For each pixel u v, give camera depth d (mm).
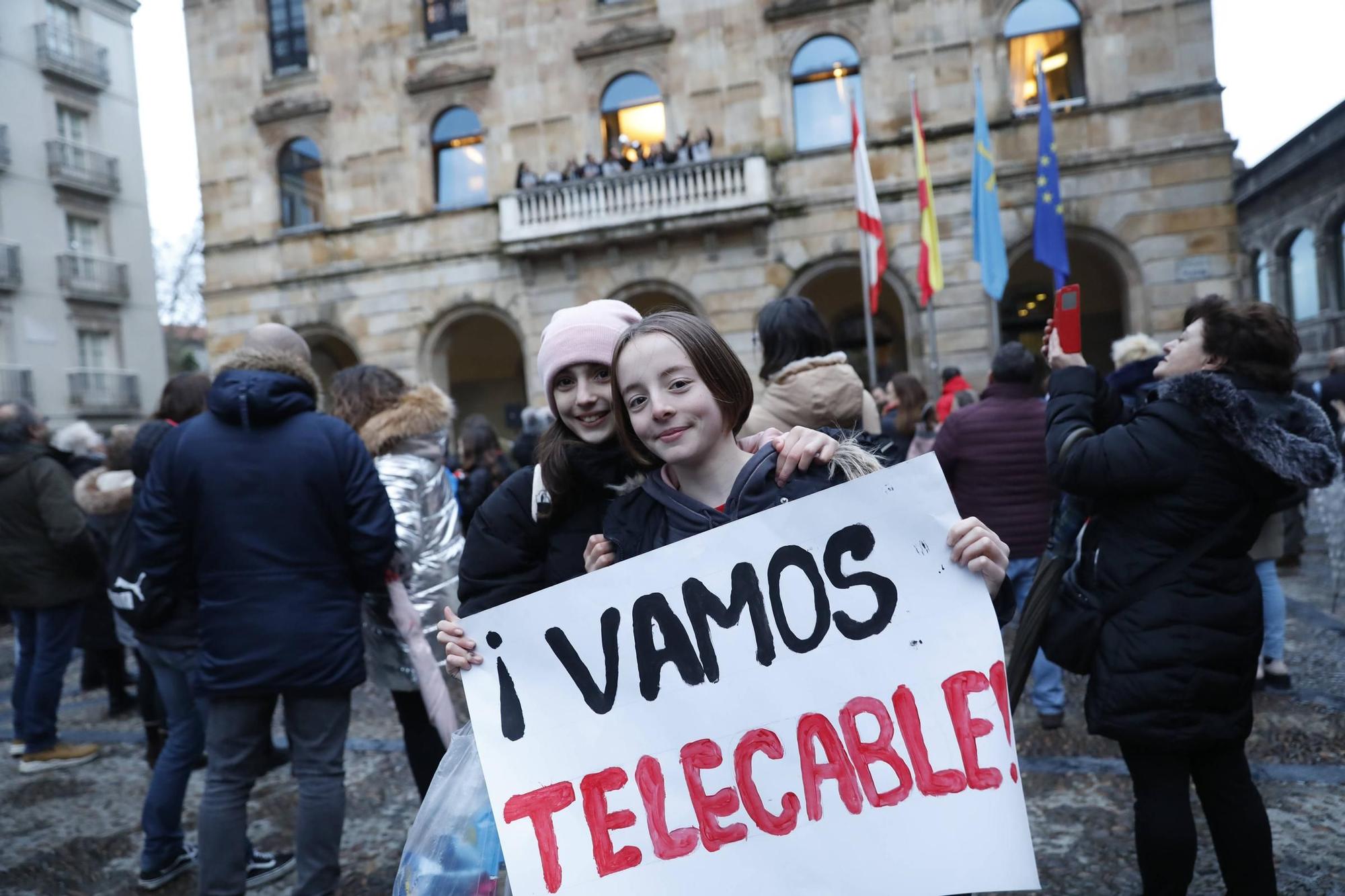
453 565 2801
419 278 15203
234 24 16047
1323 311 18078
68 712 5383
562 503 1688
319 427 2461
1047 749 3631
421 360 15250
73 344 21391
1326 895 2400
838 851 1412
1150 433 1987
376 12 15375
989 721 1407
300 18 15977
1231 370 2047
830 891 1398
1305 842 2695
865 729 1437
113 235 22594
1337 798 2969
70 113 21891
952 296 12969
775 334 2559
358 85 15461
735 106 13781
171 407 3320
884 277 13258
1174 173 12266
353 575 2543
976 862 1368
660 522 1577
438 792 1646
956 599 1442
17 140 20234
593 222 14016
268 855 3066
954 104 12961
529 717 1524
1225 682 1963
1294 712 3752
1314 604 5469
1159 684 1956
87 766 4289
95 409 21438
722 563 1492
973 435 3814
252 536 2363
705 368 1441
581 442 1717
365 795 3645
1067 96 12797
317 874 2402
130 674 6277
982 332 12875
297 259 15766
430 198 15273
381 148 15375
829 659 1458
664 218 13656
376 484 2510
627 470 1707
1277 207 19797
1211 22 12141
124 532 3330
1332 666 4238
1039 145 10523
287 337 2754
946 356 12992
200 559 2414
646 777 1480
